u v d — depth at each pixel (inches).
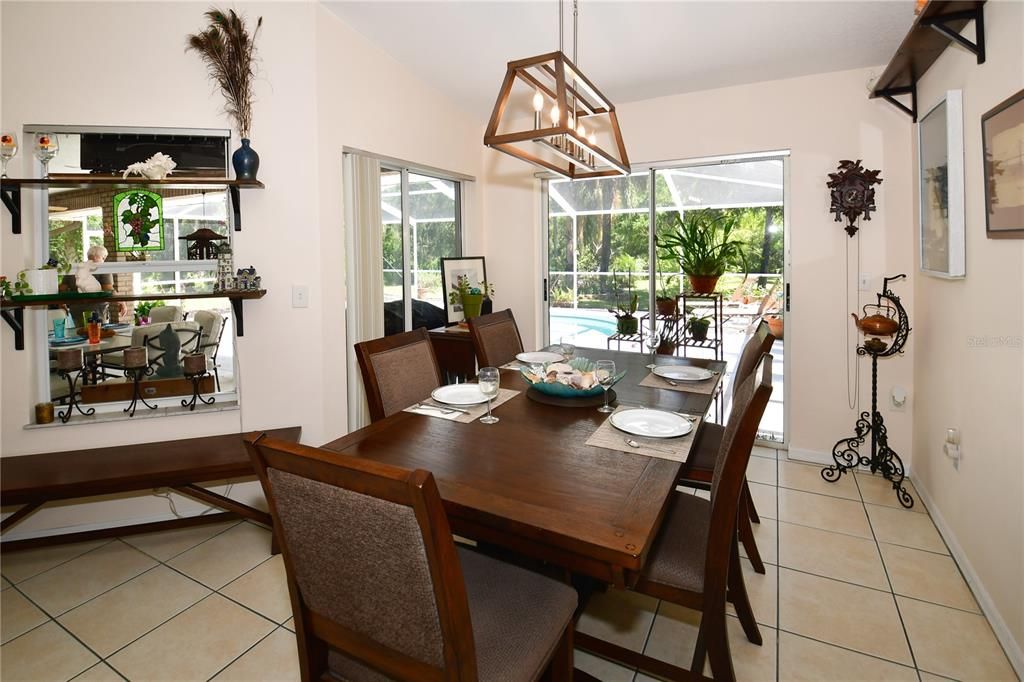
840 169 126.6
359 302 122.7
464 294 159.5
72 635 76.0
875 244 126.5
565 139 88.4
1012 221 67.2
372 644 41.9
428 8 105.3
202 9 102.2
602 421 73.2
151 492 107.6
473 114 166.6
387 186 136.4
